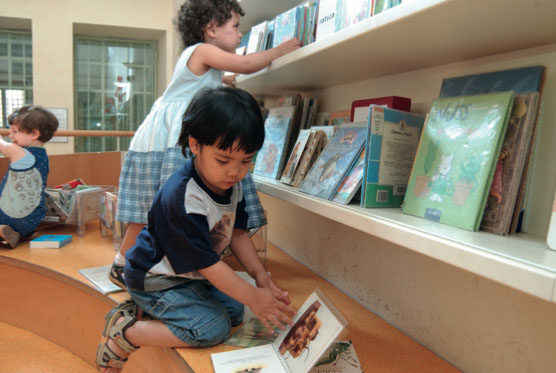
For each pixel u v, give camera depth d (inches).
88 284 53.9
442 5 24.6
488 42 31.7
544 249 23.2
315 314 35.6
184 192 36.1
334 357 36.7
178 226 35.5
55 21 161.0
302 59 41.9
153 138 49.0
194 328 36.3
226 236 40.7
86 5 163.2
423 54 36.9
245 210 47.3
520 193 27.5
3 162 80.5
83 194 79.2
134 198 49.3
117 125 189.8
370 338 41.1
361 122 42.4
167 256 36.6
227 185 36.2
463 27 28.5
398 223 29.3
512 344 31.7
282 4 68.1
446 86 34.9
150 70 190.2
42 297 63.4
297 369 32.8
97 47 182.9
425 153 32.7
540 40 30.1
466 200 28.1
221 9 50.7
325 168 43.2
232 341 38.3
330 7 45.3
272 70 49.1
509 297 31.9
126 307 40.9
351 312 47.6
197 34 52.6
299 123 61.7
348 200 37.0
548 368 29.3
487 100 28.7
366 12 37.9
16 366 56.1
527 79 28.9
